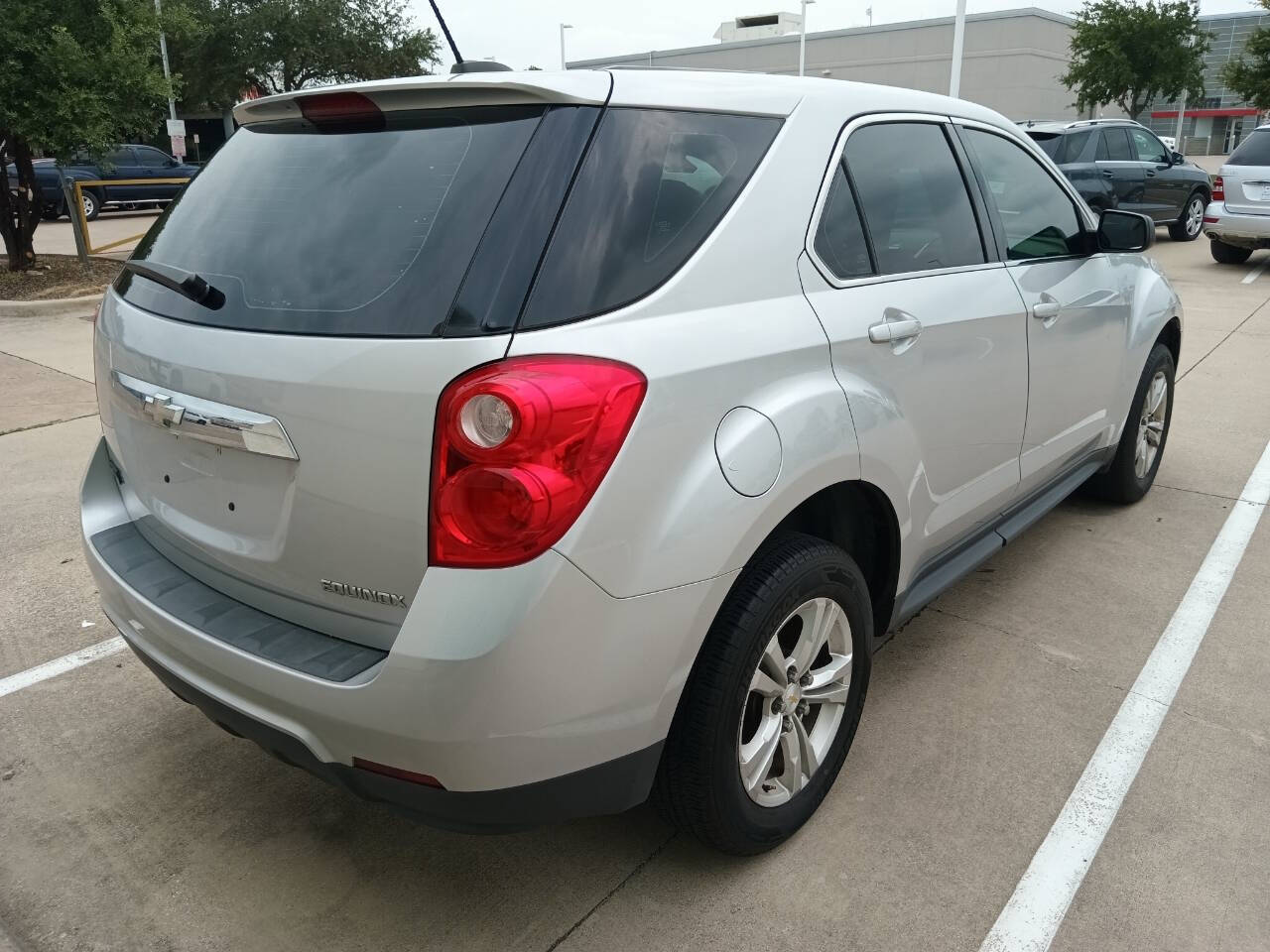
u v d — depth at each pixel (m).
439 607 1.74
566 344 1.79
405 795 1.87
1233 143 56.00
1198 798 2.57
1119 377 3.96
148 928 2.23
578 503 1.75
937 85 42.31
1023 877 2.31
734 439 2.00
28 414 6.40
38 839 2.53
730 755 2.14
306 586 1.99
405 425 1.77
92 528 2.57
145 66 10.72
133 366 2.27
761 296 2.19
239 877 2.39
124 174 21.95
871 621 2.55
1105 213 3.57
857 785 2.65
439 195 1.94
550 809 1.90
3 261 12.95
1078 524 4.42
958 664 3.25
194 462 2.17
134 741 2.95
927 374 2.62
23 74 10.17
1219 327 8.60
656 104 2.10
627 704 1.90
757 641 2.11
